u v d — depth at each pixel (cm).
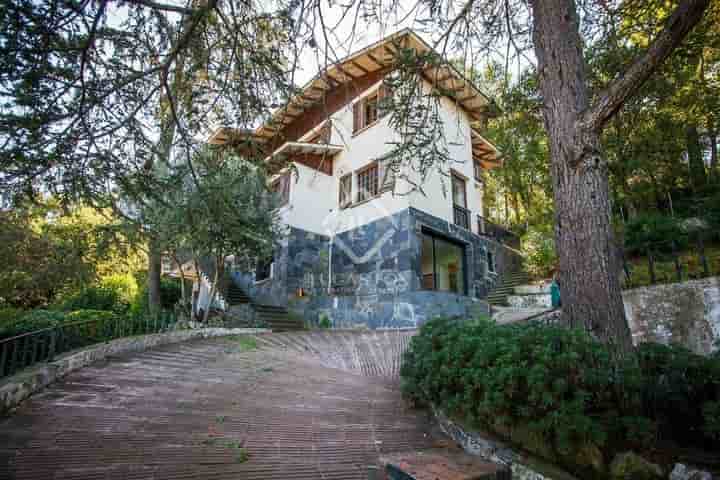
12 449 316
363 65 1302
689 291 511
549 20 422
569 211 369
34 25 246
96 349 646
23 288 711
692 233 754
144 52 327
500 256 1549
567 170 378
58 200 325
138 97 333
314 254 1337
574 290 355
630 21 526
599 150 367
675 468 250
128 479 271
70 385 504
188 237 848
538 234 1583
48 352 610
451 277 1530
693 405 273
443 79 528
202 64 345
